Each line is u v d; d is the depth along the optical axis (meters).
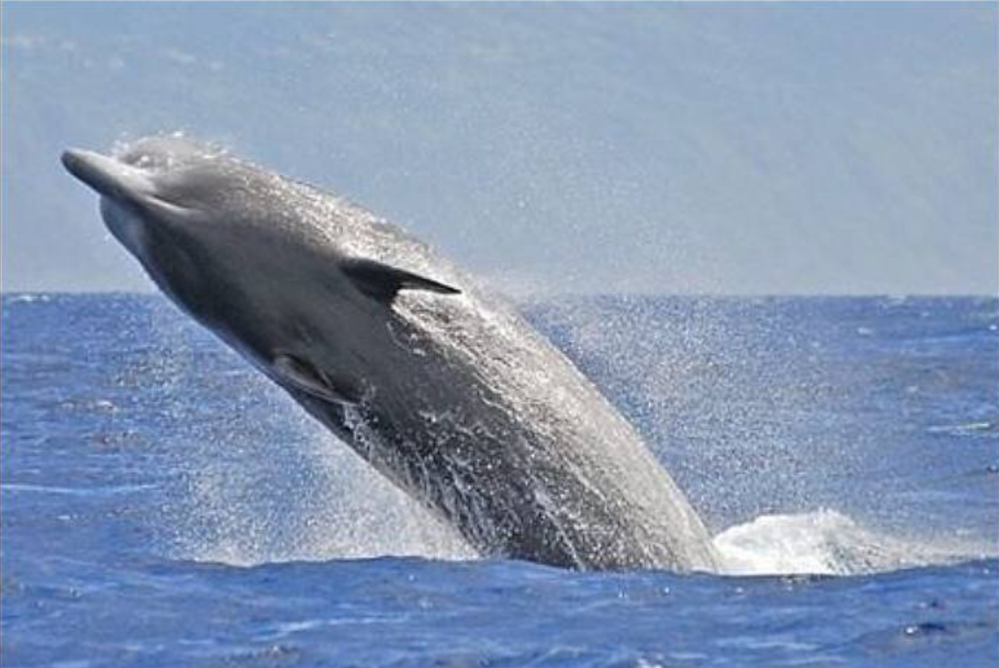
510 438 77.81
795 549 87.06
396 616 70.69
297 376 77.31
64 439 149.75
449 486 78.88
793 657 64.19
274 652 66.31
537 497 77.94
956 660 63.78
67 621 71.56
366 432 78.88
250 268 77.00
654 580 74.81
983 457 136.62
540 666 63.84
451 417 77.69
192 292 78.19
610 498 78.06
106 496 112.44
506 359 78.25
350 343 77.00
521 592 73.38
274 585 76.69
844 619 68.81
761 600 71.69
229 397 199.25
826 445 147.88
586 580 74.94
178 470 128.88
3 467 128.75
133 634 69.50
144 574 80.44
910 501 114.94
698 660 63.91
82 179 78.44
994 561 78.44
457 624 69.25
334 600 73.62
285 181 78.19
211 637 68.81
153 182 78.38
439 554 82.31
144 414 176.12
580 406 78.62
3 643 68.50
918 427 160.62
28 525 99.06
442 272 78.25
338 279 76.62
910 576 75.44
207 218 77.31
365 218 78.19
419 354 77.38
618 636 67.12
